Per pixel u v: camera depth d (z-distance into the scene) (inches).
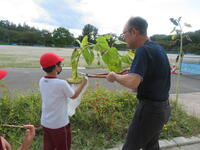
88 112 140.0
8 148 56.9
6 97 139.3
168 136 130.0
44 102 84.7
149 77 70.6
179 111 168.2
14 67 397.4
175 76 398.3
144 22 70.7
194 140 127.3
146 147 89.3
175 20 174.6
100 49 93.1
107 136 124.0
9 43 2422.5
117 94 173.2
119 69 95.6
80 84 93.4
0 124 111.9
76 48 94.9
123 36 75.0
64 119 86.0
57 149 88.6
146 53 67.7
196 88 289.1
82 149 109.9
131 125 81.3
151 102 74.0
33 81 271.7
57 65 84.6
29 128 61.4
